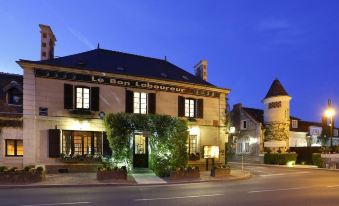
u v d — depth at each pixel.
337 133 49.88
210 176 19.47
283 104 37.91
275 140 37.69
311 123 48.97
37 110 19.00
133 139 21.33
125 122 18.92
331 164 30.36
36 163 18.77
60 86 19.69
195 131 23.92
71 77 19.98
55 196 11.73
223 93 25.70
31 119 18.84
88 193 12.61
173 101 23.28
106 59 23.84
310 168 29.98
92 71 20.39
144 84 22.25
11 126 18.67
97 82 20.72
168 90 23.14
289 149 37.50
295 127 44.75
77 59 22.03
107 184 15.31
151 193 12.82
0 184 14.47
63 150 19.56
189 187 15.05
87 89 20.53
